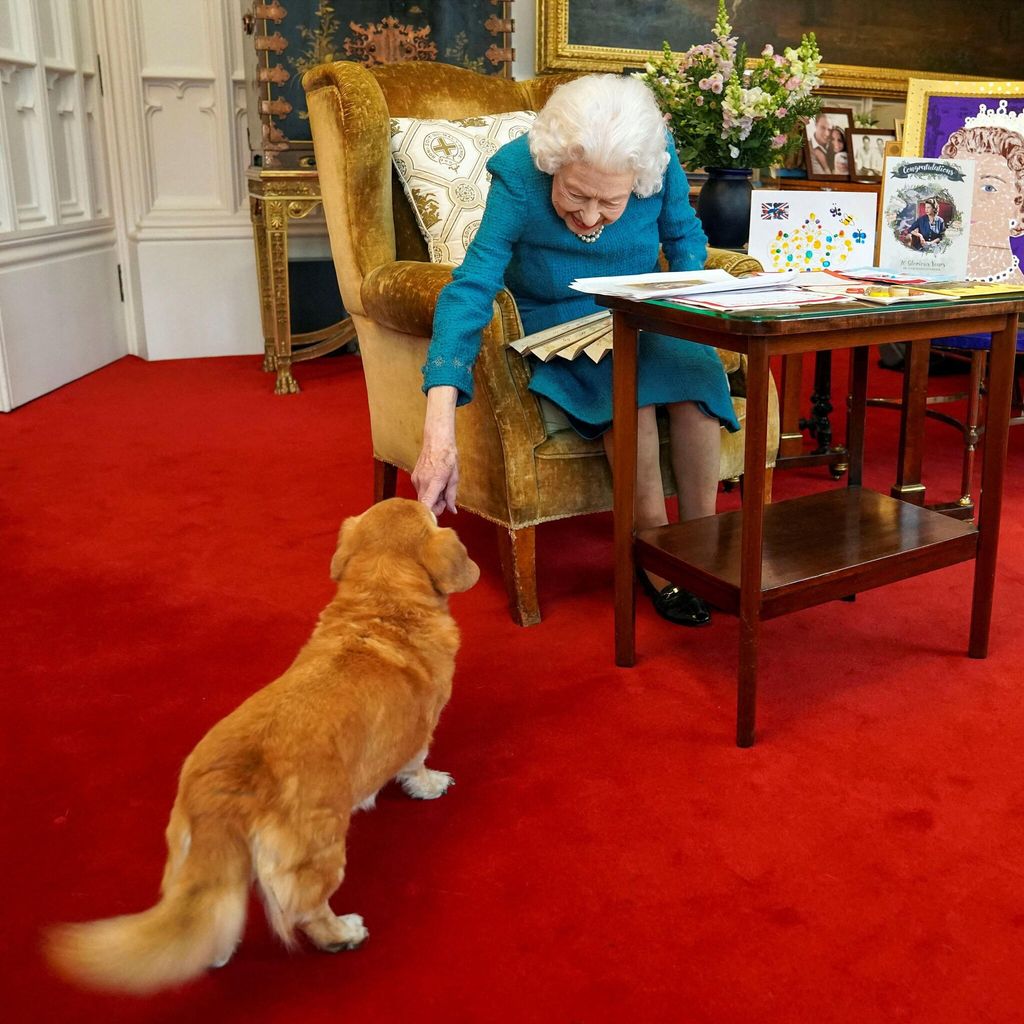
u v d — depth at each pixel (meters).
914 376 2.87
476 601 2.55
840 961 1.38
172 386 4.93
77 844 1.61
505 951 1.41
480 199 2.88
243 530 3.04
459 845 1.63
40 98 4.60
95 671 2.18
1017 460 3.71
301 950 1.41
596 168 2.07
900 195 2.45
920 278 2.15
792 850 1.61
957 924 1.44
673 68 3.37
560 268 2.35
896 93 5.93
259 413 4.43
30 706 2.03
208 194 5.55
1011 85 3.20
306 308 5.68
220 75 5.34
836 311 1.72
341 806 1.29
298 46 4.55
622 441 2.05
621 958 1.39
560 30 5.17
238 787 1.18
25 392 4.54
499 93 3.24
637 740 1.92
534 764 1.85
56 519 3.12
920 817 1.69
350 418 4.36
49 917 1.45
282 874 1.21
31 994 1.33
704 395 2.24
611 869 1.57
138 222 5.44
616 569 2.14
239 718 1.30
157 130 5.39
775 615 1.86
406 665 1.46
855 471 2.47
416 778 1.71
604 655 2.27
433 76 3.13
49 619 2.43
